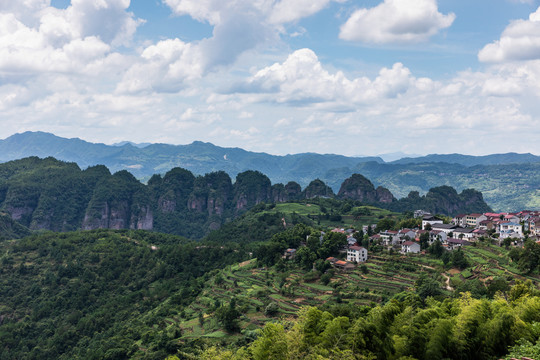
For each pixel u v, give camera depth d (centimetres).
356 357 7438
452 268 16312
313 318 8994
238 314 15850
